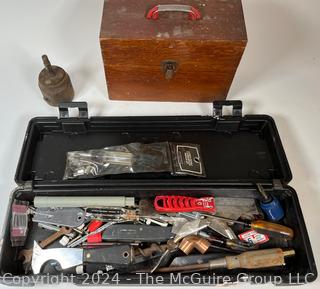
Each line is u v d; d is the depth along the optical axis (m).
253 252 0.79
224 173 0.92
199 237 0.82
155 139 0.97
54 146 0.95
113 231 0.83
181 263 0.79
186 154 0.93
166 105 1.06
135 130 0.98
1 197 0.90
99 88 1.08
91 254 0.80
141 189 0.85
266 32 1.23
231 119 0.96
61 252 0.80
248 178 0.91
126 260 0.79
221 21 0.86
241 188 0.85
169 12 0.86
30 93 1.06
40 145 0.94
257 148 0.96
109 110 1.05
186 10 0.84
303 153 1.00
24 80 1.08
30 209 0.85
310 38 1.23
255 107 1.07
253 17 1.27
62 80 0.96
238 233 0.85
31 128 0.92
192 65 0.91
